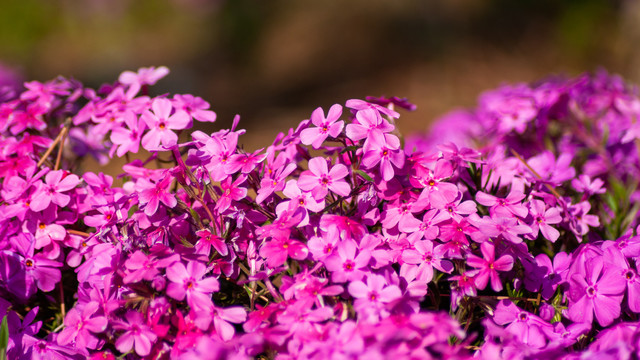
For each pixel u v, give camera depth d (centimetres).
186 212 52
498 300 51
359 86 175
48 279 52
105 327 50
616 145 62
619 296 50
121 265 51
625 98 63
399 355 48
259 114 165
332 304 50
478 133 69
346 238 50
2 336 50
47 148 57
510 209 52
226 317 50
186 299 50
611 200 58
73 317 51
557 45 174
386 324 48
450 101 154
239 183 52
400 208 52
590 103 63
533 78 162
